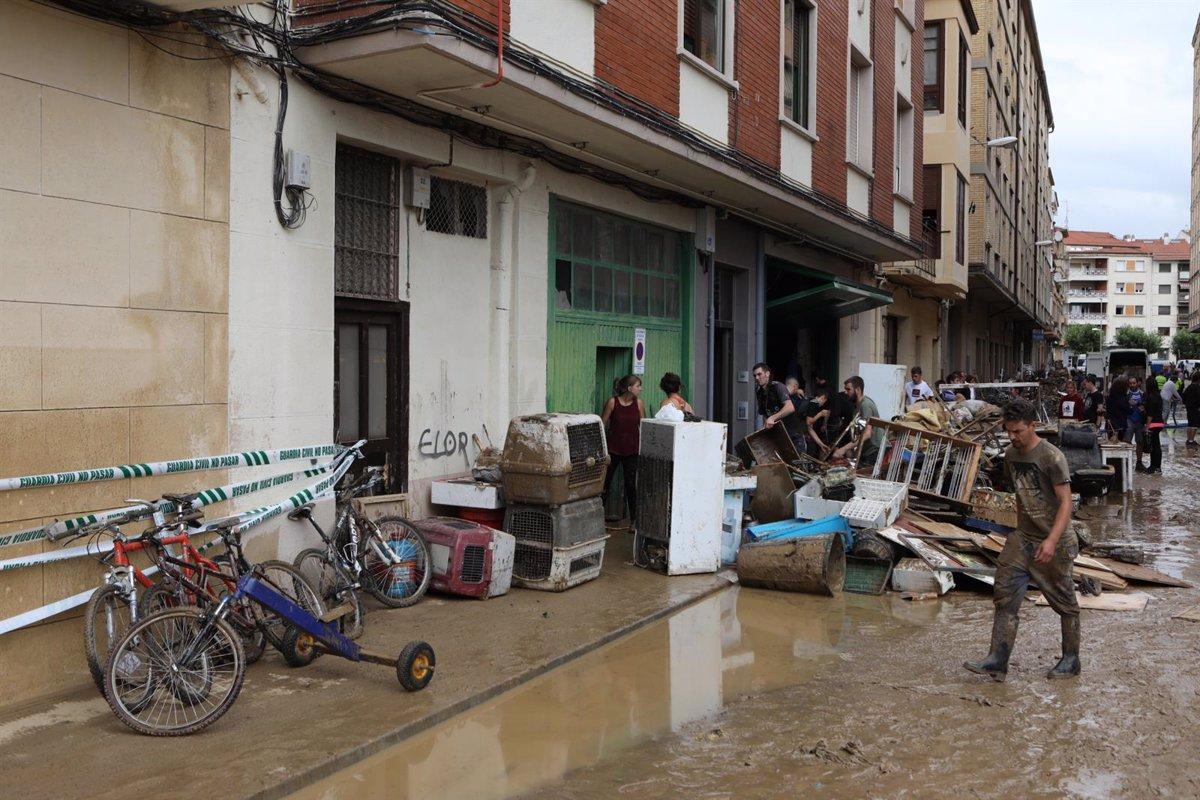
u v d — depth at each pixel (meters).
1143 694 6.19
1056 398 26.48
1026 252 48.94
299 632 6.10
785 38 14.56
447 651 6.57
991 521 10.73
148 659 5.12
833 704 5.96
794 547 8.90
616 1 9.75
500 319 9.82
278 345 7.18
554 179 10.45
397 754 5.02
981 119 29.31
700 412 13.68
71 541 5.67
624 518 11.80
